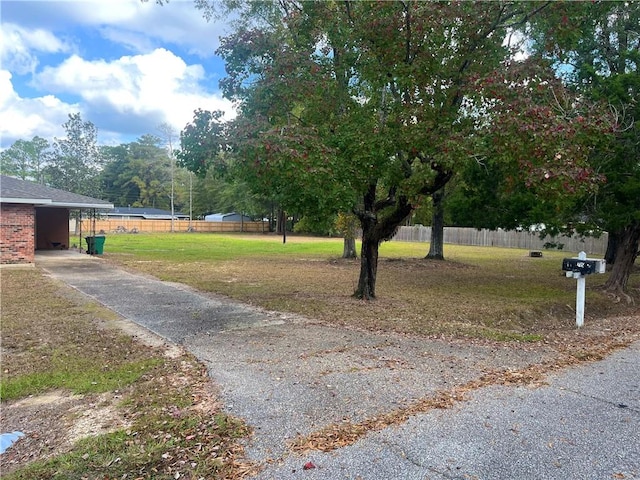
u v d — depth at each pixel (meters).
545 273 15.73
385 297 9.95
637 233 10.98
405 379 4.34
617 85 8.85
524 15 7.88
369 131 7.66
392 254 24.11
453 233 38.34
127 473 2.72
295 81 7.45
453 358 5.10
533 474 2.69
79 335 6.11
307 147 6.63
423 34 7.36
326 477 2.65
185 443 3.07
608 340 6.35
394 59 7.71
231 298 9.18
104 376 4.50
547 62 7.25
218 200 65.00
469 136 7.01
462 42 7.70
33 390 4.18
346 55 8.16
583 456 2.91
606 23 10.46
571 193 6.55
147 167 73.81
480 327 6.91
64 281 11.38
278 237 43.81
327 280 12.61
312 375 4.43
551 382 4.36
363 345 5.61
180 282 11.55
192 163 7.07
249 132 6.61
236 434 3.18
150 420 3.43
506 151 6.48
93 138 36.31
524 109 6.08
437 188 8.37
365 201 9.25
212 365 4.77
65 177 34.69
